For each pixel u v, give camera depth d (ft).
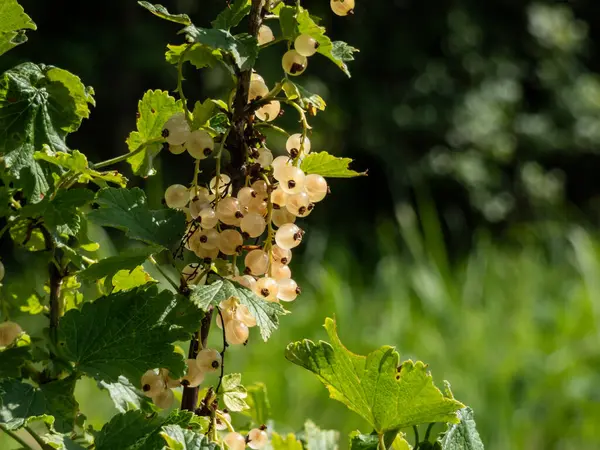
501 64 33.40
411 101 31.73
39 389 4.04
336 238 29.84
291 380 14.62
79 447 3.85
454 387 14.75
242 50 3.83
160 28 28.02
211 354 4.01
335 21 30.63
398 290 19.56
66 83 4.47
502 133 33.19
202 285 3.84
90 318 3.97
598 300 17.89
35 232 4.72
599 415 14.55
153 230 4.01
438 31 31.99
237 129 4.05
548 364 15.71
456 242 32.37
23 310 4.99
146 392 4.08
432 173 31.78
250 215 3.88
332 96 30.07
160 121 4.60
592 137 35.24
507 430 13.99
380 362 3.94
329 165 4.20
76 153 4.20
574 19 36.86
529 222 33.88
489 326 17.63
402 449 4.25
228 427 4.15
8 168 4.24
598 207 37.09
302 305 18.70
